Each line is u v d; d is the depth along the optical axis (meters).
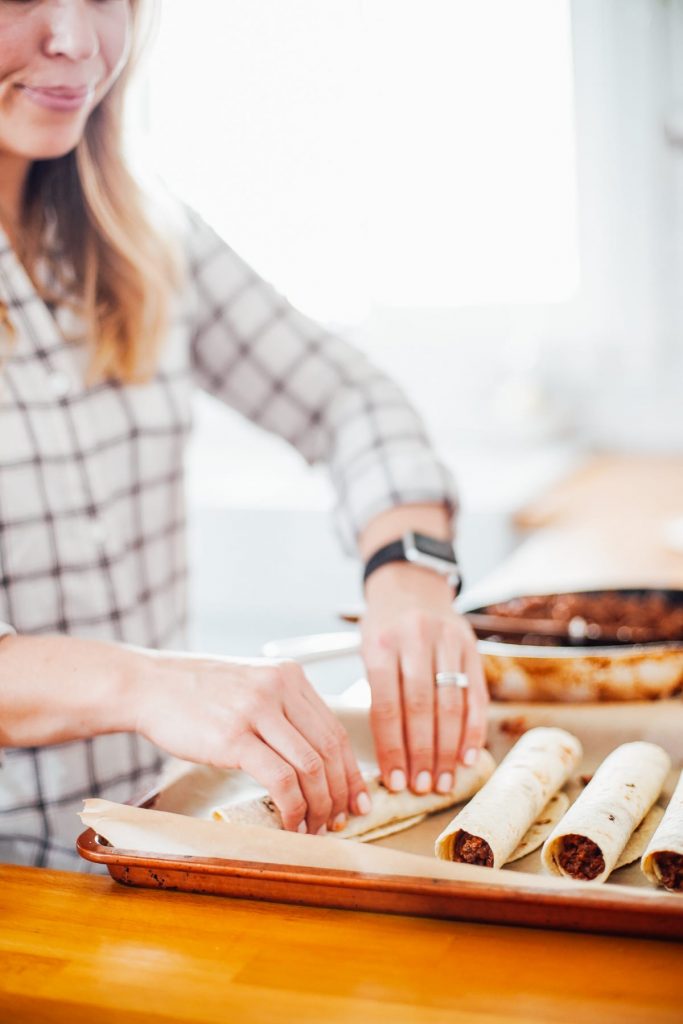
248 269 1.36
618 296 3.02
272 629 2.55
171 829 0.70
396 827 0.84
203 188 2.94
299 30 2.89
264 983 0.58
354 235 3.12
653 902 0.59
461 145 3.03
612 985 0.57
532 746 0.91
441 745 0.87
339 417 1.31
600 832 0.76
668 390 2.99
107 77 1.01
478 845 0.77
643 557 1.78
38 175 1.16
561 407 3.01
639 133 2.93
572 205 3.01
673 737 0.96
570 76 2.94
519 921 0.62
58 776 1.10
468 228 3.09
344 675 1.29
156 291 1.21
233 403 1.40
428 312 3.18
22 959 0.61
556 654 1.01
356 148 3.04
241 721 0.75
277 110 2.92
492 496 2.31
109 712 0.79
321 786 0.75
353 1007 0.56
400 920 0.64
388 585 1.04
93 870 1.06
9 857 1.10
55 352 1.12
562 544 1.92
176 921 0.65
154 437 1.26
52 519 1.11
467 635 0.95
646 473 2.67
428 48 2.96
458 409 3.14
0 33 0.90
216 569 2.57
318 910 0.66
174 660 0.81
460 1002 0.56
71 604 1.13
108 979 0.59
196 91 2.89
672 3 2.86
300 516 2.47
